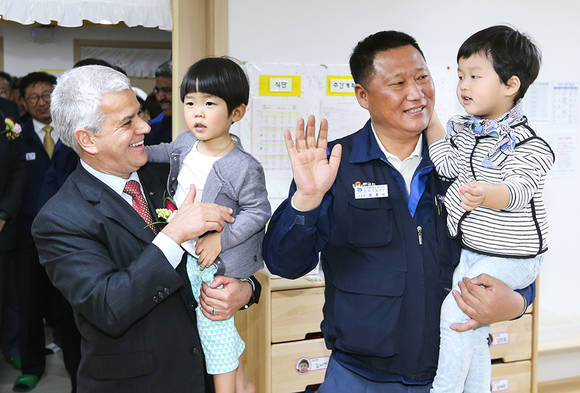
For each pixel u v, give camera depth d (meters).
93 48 5.72
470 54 1.49
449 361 1.45
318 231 1.48
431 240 1.47
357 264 1.46
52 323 3.65
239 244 1.52
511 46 1.43
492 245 1.46
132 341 1.38
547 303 3.46
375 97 1.42
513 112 1.47
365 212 1.45
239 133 2.91
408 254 1.45
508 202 1.34
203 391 1.46
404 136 1.47
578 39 3.36
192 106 1.52
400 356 1.44
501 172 1.43
